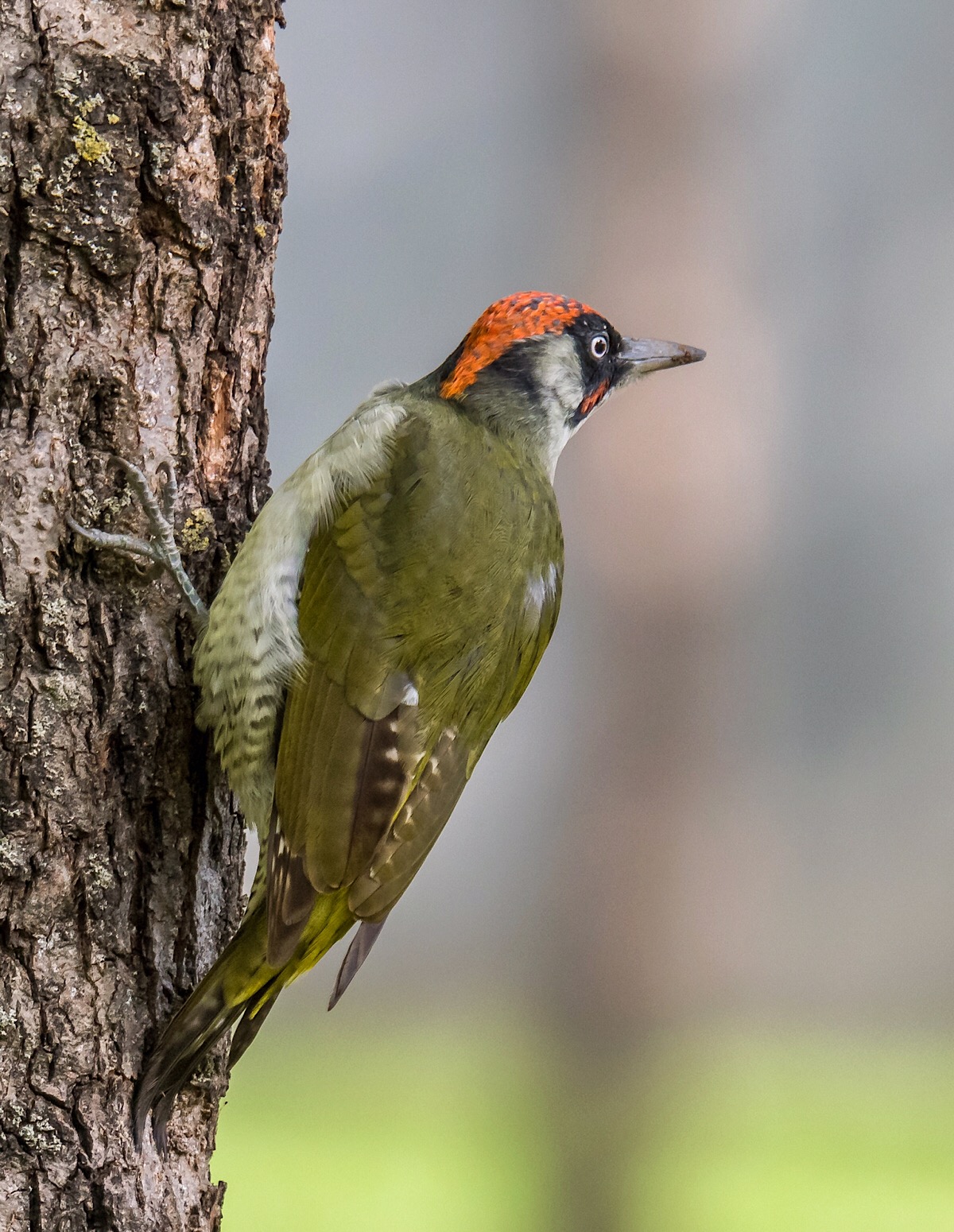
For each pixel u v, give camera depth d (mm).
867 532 20594
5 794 5305
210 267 5773
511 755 19031
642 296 15641
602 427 15109
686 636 15117
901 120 20734
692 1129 14852
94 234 5402
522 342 7023
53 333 5371
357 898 5828
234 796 6102
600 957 15078
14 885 5289
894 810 20125
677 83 15711
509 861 18891
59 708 5383
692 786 15234
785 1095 15164
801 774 20312
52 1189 5320
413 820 5996
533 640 6539
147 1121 5562
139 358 5586
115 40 5414
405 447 6242
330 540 5980
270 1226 10734
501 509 6340
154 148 5516
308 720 5809
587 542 15289
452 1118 13867
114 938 5516
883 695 20484
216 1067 6000
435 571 6055
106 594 5531
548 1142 14727
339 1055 16156
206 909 5891
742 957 19406
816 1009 19438
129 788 5590
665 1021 15078
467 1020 18141
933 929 19812
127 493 5559
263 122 5977
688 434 15273
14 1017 5289
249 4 5891
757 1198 12852
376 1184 11773
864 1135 13773
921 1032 18688
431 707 6043
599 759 15227
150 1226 5539
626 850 15148
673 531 15078
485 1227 13078
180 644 5758
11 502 5320
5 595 5312
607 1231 14391
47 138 5316
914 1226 11672
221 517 5984
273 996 5824
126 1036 5531
